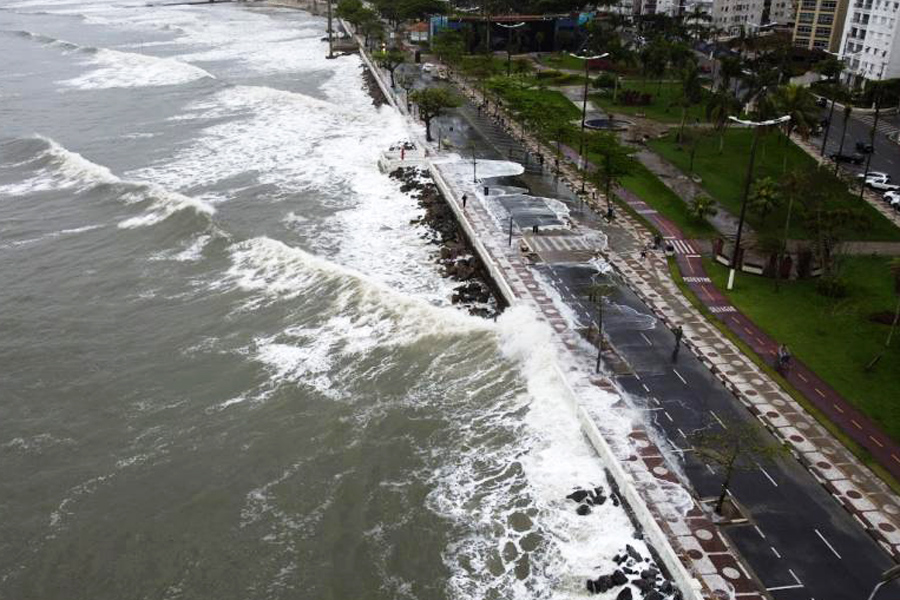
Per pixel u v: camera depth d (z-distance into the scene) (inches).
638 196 4232.3
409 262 3585.1
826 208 3762.3
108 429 2476.6
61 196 4399.6
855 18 6668.3
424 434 2415.1
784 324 2883.9
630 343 2751.0
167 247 3720.5
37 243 3772.1
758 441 2234.3
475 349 2817.4
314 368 2751.0
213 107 6515.8
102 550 2032.5
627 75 7475.4
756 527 1941.4
